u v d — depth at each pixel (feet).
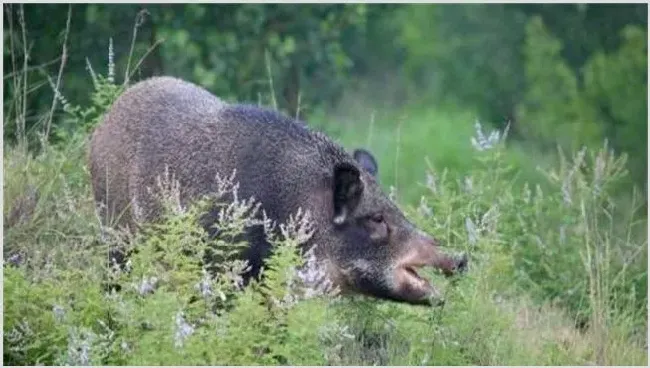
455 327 43.45
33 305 39.52
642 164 89.30
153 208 44.45
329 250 43.68
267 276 41.57
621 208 66.39
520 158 86.84
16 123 53.26
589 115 93.09
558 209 54.75
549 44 98.73
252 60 72.08
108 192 46.16
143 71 67.92
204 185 43.62
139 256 40.27
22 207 46.19
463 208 49.16
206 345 37.93
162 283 40.42
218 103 45.52
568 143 93.50
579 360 45.09
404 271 43.73
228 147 43.83
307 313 39.01
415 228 44.21
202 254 40.70
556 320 49.44
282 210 43.27
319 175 43.75
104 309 39.91
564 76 95.71
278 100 72.84
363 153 46.37
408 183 84.84
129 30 67.67
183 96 45.96
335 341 42.63
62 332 38.70
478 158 53.57
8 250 44.73
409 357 41.91
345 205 43.62
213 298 40.04
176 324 37.32
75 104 63.62
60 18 64.28
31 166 48.39
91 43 65.98
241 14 71.31
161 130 45.16
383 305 45.32
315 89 75.51
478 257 46.03
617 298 50.65
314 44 74.28
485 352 43.32
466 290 44.62
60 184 48.29
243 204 41.42
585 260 49.85
